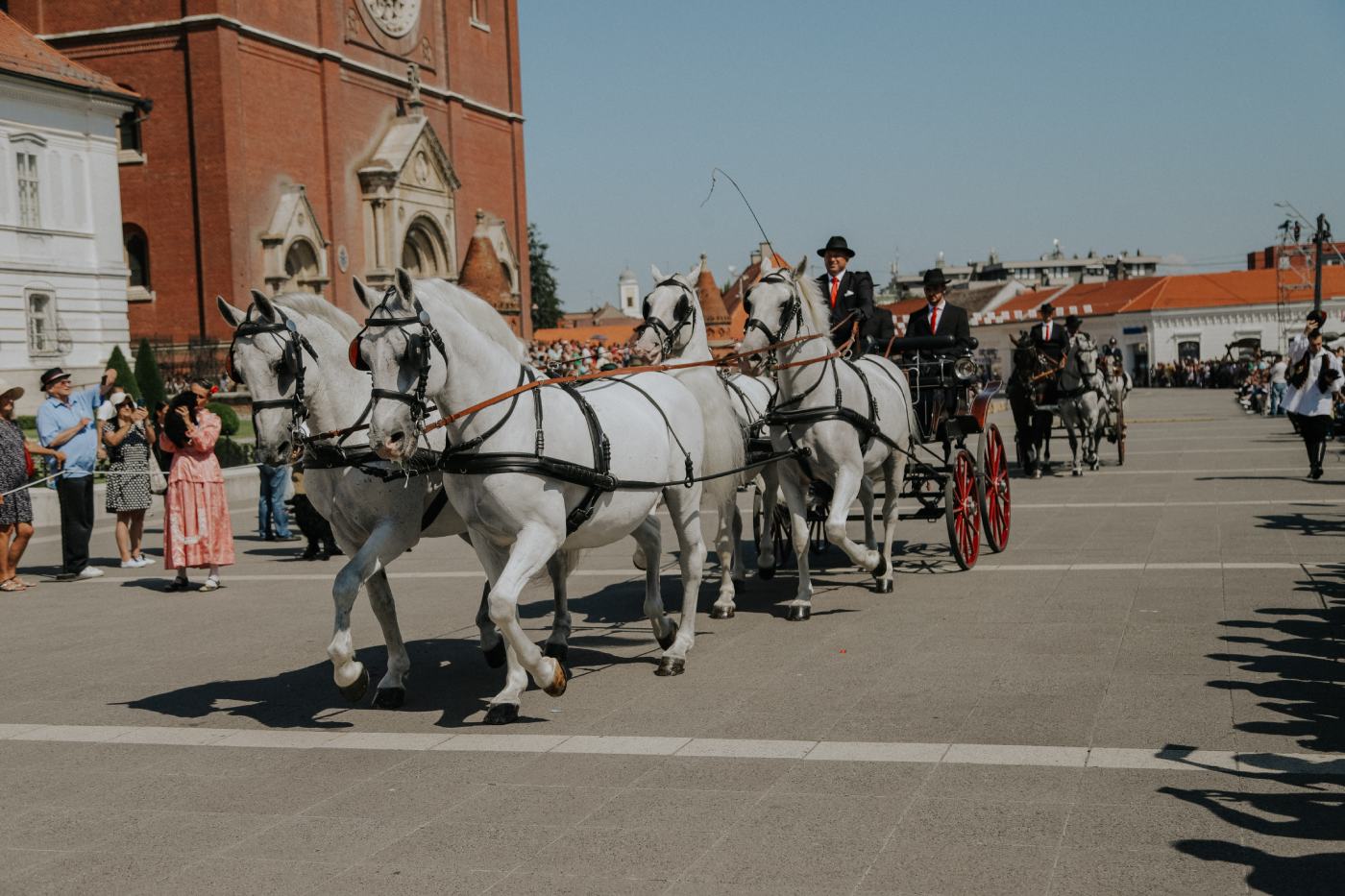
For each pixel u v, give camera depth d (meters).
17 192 35.78
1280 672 7.64
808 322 9.77
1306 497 16.78
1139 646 8.44
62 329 36.97
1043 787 5.73
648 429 8.14
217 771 6.62
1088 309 92.44
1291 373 19.48
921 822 5.36
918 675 7.93
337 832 5.59
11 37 37.22
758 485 12.89
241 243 42.50
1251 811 5.36
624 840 5.31
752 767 6.21
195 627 11.30
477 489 7.13
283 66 44.97
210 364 40.84
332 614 11.72
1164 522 14.83
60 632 11.30
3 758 7.07
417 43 53.19
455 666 9.10
